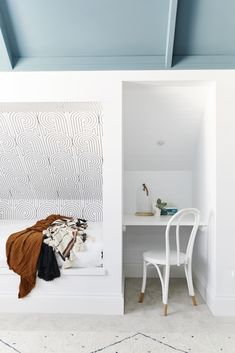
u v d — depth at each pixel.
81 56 3.22
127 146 4.11
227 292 3.27
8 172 4.23
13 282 3.33
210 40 3.11
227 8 2.87
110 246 3.29
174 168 4.41
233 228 3.26
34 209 4.65
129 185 4.46
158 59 3.21
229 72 3.23
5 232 3.72
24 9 2.89
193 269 4.32
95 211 4.59
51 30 3.03
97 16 2.93
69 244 3.32
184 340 2.75
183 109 3.71
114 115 3.26
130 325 3.03
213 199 3.34
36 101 3.26
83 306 3.29
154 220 3.76
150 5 2.85
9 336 2.82
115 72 3.25
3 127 3.67
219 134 3.24
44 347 2.64
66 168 4.14
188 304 3.54
